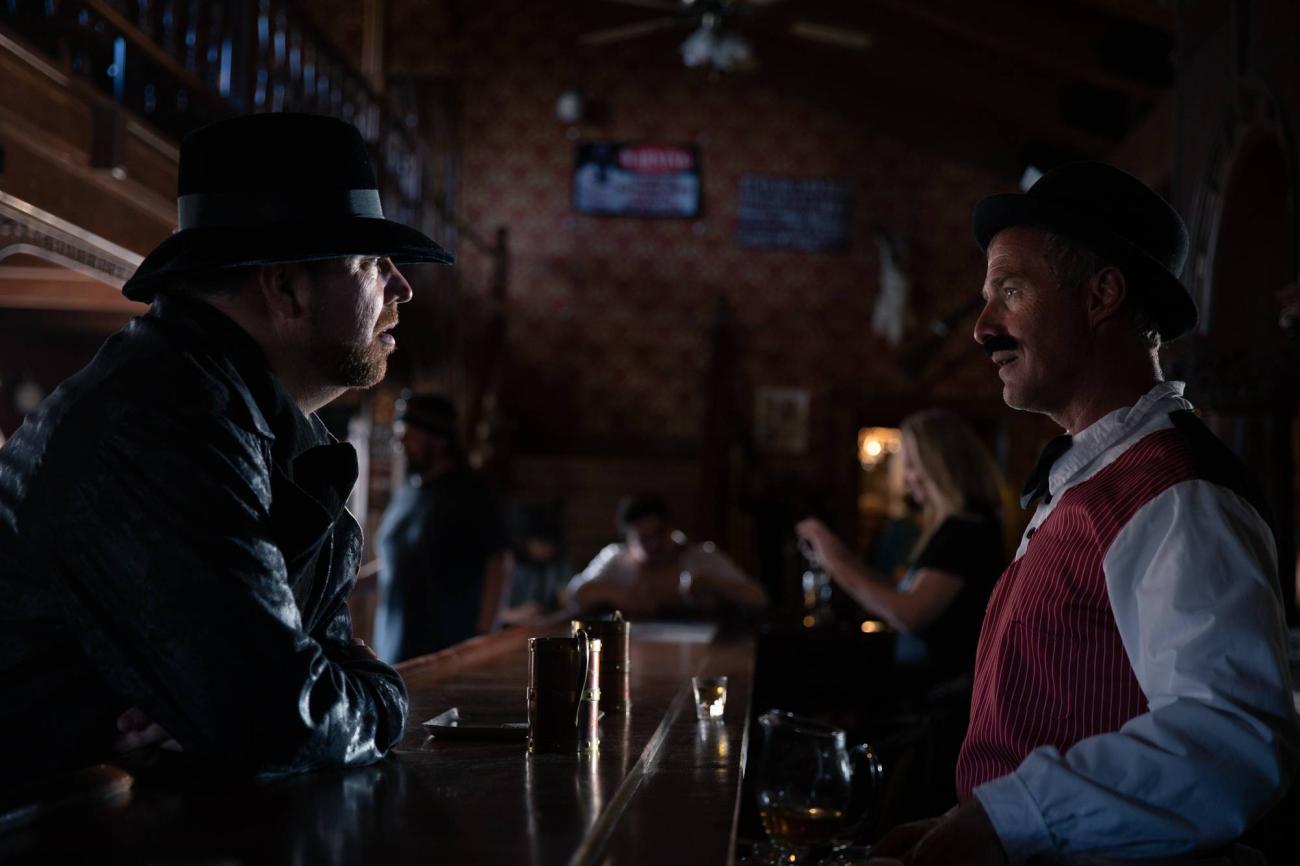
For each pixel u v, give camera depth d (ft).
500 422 36.86
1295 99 14.44
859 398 39.78
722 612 16.10
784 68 39.73
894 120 39.40
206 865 2.82
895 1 28.27
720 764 5.36
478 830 3.68
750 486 38.24
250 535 4.26
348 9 39.65
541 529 23.25
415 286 28.48
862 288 40.24
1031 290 5.40
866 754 5.56
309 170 4.85
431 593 15.19
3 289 18.31
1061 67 27.43
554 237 40.63
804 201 40.47
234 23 17.95
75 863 3.21
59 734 4.29
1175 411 5.16
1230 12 16.97
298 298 4.91
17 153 11.80
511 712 6.30
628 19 40.78
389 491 28.94
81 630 4.18
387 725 4.81
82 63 15.69
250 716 4.09
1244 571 4.47
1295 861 7.29
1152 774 4.26
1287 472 17.57
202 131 4.85
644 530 16.30
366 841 3.53
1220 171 17.40
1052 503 5.39
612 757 5.08
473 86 41.01
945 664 11.29
